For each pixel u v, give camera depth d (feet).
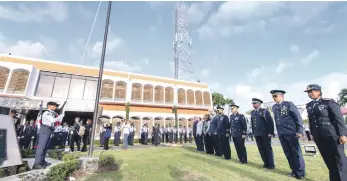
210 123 32.24
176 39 124.16
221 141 28.14
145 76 90.89
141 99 85.66
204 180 16.06
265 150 21.17
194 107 98.22
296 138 17.46
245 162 23.65
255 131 22.29
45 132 18.89
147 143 66.44
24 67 65.31
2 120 16.60
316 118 15.11
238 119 25.02
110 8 25.80
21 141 39.99
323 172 18.57
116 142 55.67
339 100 94.84
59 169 15.34
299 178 16.57
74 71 75.10
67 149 37.50
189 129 75.72
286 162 23.99
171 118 90.27
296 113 17.80
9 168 15.44
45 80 70.23
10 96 60.64
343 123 13.56
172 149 40.88
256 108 23.25
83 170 18.62
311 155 29.68
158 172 18.76
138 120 81.87
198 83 105.60
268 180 15.94
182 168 20.49
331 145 14.02
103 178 16.65
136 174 18.03
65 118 73.61
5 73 63.31
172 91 95.14
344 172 13.16
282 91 19.97
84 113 71.00
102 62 23.15
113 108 77.51
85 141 38.96
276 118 19.47
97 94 22.08
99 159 19.99
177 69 119.75
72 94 72.69
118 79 82.53
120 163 23.30
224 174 17.90
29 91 64.44
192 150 38.81
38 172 14.32
